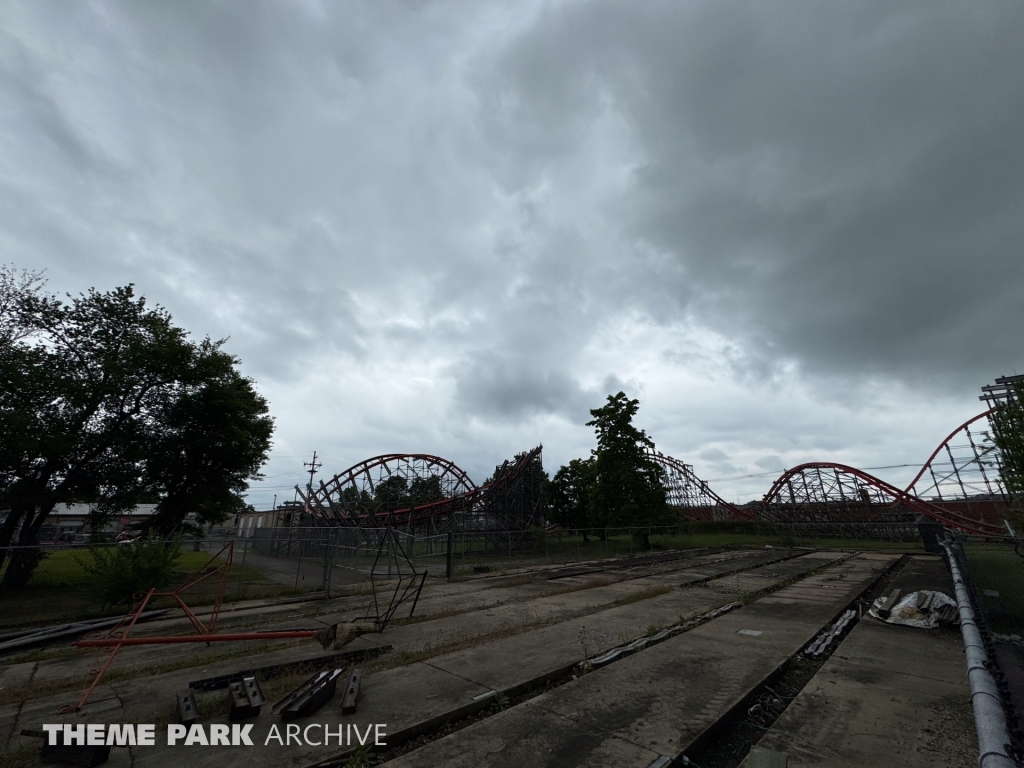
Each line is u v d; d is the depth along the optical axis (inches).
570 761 172.9
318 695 223.0
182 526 1088.2
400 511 1904.5
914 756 173.0
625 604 504.4
